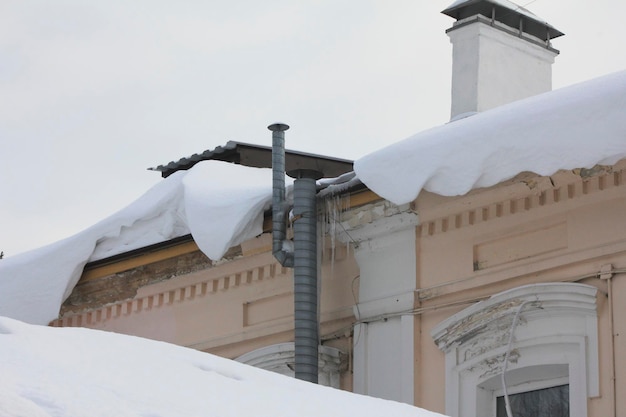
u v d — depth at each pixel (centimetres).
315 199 2238
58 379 1169
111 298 2666
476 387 2069
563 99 1858
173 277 2564
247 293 2433
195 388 1270
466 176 1938
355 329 2241
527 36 2642
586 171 1975
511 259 2066
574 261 1975
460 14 2630
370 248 2248
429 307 2148
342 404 1334
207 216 2278
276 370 2347
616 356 1905
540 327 1998
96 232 2600
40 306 2627
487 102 2559
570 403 1942
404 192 1994
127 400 1141
